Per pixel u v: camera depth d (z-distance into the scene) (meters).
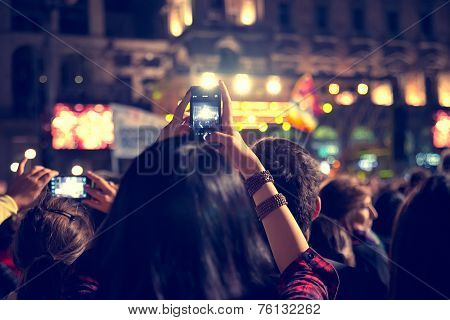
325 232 4.08
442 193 2.84
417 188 2.96
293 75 57.03
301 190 2.65
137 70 60.41
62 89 52.38
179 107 2.60
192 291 1.72
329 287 2.00
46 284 2.45
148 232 1.75
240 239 1.79
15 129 55.72
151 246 1.74
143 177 1.82
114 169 20.97
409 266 2.81
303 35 61.53
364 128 44.88
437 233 2.79
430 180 2.93
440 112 40.47
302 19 62.12
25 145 56.44
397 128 30.81
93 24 60.75
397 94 44.81
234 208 1.79
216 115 2.56
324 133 45.84
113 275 1.78
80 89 53.44
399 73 65.12
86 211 3.09
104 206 3.43
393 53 64.81
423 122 47.72
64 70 58.34
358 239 4.46
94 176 3.45
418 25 66.44
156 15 64.19
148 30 65.12
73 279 2.01
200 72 54.56
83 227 2.96
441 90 66.31
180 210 1.75
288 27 61.75
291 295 1.86
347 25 63.81
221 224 1.76
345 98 44.72
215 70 55.41
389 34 65.25
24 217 3.03
